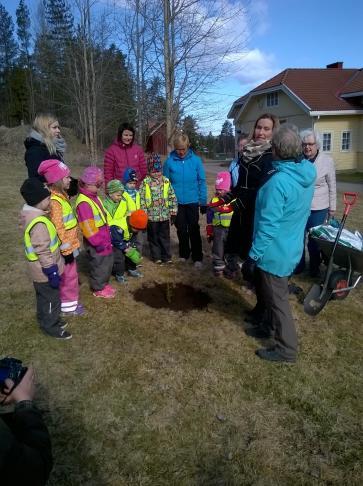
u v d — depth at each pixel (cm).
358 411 280
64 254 363
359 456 245
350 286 390
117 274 480
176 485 223
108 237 425
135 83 952
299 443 252
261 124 383
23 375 158
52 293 347
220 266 505
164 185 523
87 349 342
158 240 543
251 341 360
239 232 423
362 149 2347
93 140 1750
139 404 280
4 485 119
